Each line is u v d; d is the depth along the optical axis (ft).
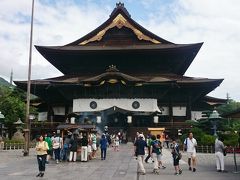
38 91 265.13
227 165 95.91
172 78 260.01
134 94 245.04
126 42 278.46
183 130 223.51
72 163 99.71
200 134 162.20
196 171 80.59
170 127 230.07
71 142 104.99
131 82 239.91
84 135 106.11
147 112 242.17
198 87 255.91
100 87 245.04
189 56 272.10
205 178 67.77
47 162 98.94
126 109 241.35
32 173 76.89
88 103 245.86
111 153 136.98
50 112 269.03
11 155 132.77
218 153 80.28
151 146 79.36
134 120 247.29
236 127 167.12
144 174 74.18
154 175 73.36
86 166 91.50
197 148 153.07
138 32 274.98
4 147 173.99
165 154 133.18
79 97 248.52
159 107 258.78
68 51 261.44
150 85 242.17
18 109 289.53
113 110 237.04
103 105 244.63
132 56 268.62
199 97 279.08
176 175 73.10
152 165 94.84
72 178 68.49
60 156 106.11
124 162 101.91
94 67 279.08
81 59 274.77
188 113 257.75
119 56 269.44
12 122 276.41
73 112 246.68
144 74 272.51
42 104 289.53
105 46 272.72
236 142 150.20
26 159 114.21
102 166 91.40
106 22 276.21
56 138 101.45
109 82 240.32
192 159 81.61
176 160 75.20
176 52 260.83
